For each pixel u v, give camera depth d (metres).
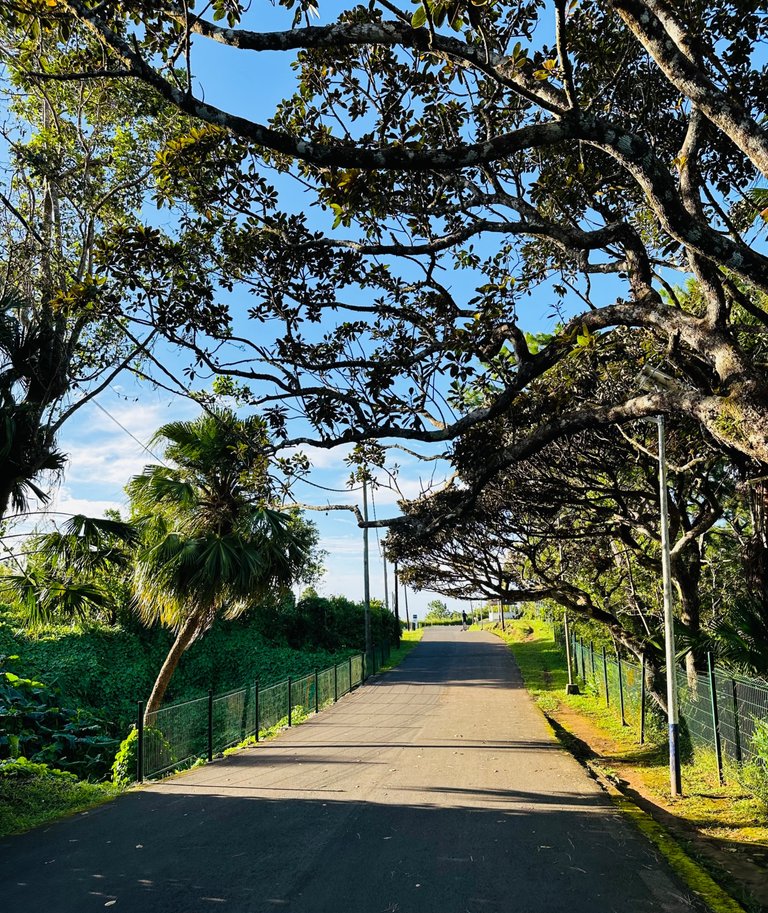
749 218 9.77
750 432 6.22
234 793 10.21
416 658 42.00
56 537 11.75
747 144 5.40
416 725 17.64
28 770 11.84
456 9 5.16
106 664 26.48
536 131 5.91
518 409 9.31
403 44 5.92
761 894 6.38
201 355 8.11
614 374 11.50
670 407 7.07
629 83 9.46
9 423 9.88
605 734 18.58
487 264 10.11
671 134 9.73
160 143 11.98
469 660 40.03
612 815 8.61
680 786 11.16
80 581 12.52
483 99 8.16
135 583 17.94
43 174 11.57
